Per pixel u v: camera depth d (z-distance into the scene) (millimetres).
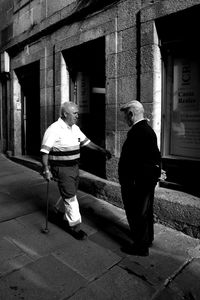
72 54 5535
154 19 3748
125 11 4156
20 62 7184
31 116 7504
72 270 2645
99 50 5012
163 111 4000
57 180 3238
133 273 2621
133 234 2916
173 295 2346
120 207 4184
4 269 2625
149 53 3838
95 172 5234
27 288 2377
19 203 4336
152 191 2863
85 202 4395
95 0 4559
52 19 5660
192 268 2707
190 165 3725
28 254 2896
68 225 3463
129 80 4180
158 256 2912
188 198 3500
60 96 5672
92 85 5328
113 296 2316
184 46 3684
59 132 3137
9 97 7922
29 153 7750
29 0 6531
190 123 3766
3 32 7922
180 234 3379
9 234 3318
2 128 8594
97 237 3303
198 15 3424
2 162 7453
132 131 2799
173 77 3889
